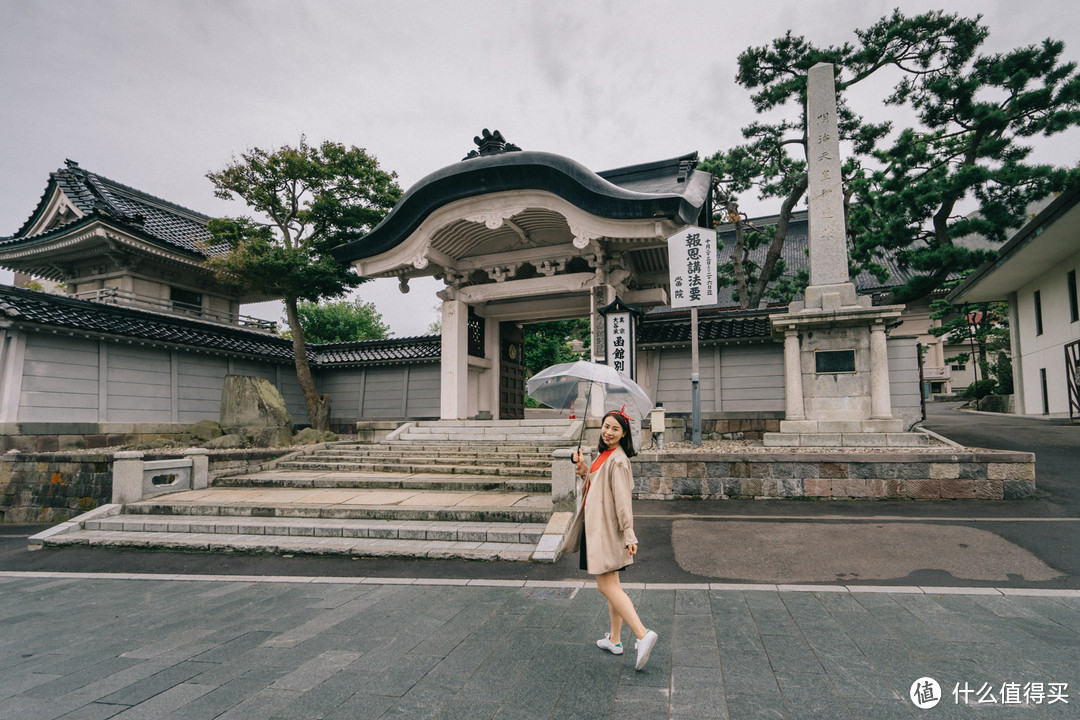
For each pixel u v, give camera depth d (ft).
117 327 44.98
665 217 37.27
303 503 25.96
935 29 50.31
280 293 52.54
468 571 18.15
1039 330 53.98
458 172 40.86
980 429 44.19
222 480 32.37
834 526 21.21
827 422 33.76
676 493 27.84
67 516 34.35
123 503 27.58
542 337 86.38
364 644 11.94
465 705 9.08
